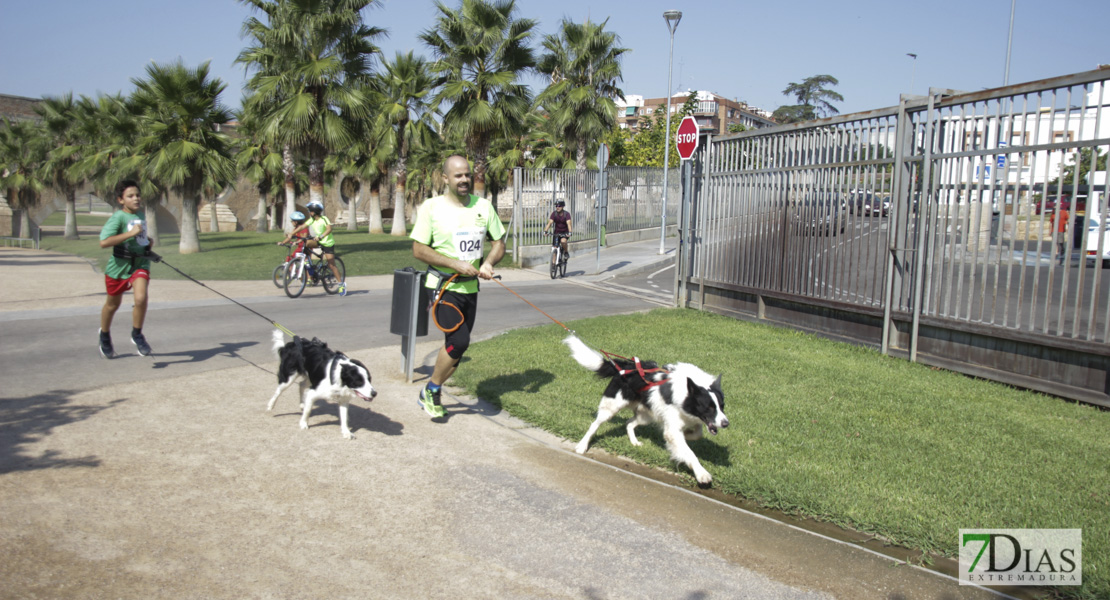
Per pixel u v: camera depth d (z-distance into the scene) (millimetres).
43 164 41438
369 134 24141
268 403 5598
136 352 7496
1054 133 6352
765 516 4012
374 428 5305
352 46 22750
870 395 6375
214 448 4695
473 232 5355
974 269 7094
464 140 21812
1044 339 6477
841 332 8758
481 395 6242
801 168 9133
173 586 3023
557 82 26391
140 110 26141
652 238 27984
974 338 7176
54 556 3191
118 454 4484
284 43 21281
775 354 7934
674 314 10672
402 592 3096
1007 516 3920
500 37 20875
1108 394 6082
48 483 3975
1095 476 4547
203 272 17562
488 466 4645
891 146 7902
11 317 9633
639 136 39562
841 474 4512
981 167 6934
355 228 52406
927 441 5188
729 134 10477
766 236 9812
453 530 3719
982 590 3252
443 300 5332
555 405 5934
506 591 3148
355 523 3732
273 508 3850
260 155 41219
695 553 3559
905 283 7859
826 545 3664
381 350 8008
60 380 6219
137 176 29797
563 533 3734
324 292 13812
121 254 6883
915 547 3637
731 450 4941
